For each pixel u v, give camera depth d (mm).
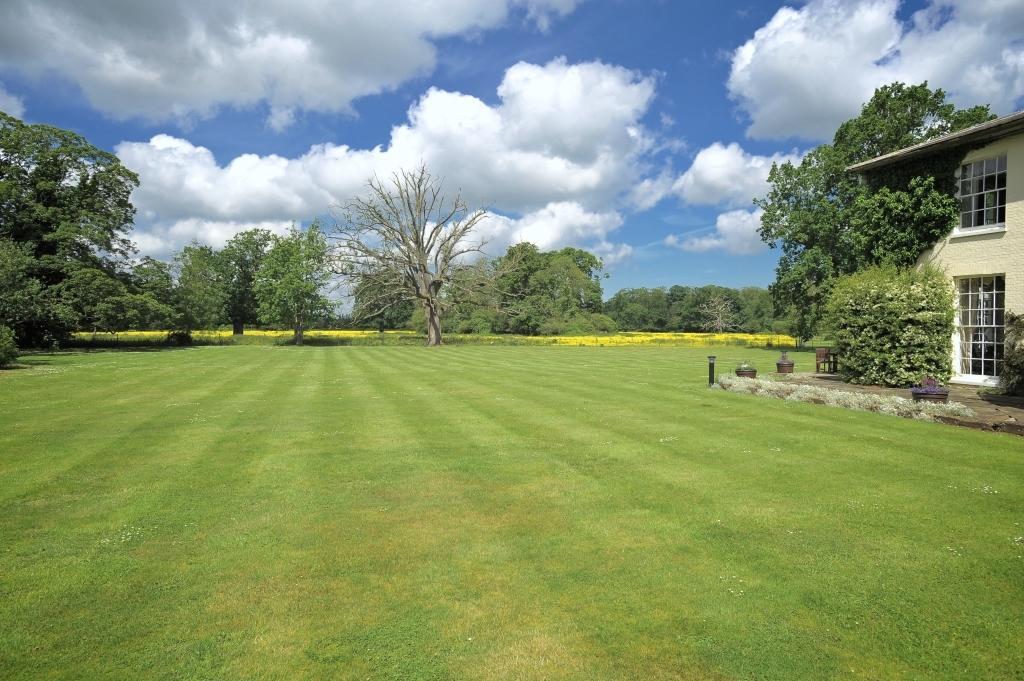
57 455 9156
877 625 4152
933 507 6469
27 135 40000
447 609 4445
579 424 11695
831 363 22219
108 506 6777
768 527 5988
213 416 12727
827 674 3623
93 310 39250
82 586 4820
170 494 7211
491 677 3629
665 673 3646
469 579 4938
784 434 10367
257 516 6465
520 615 4348
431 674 3658
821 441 9750
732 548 5496
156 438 10430
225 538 5848
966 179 16531
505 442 10086
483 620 4285
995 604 4410
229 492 7316
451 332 72750
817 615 4297
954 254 16672
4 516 6441
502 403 14633
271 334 61906
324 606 4504
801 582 4805
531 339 59219
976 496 6816
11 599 4598
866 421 11477
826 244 42656
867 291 16766
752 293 101625
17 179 39719
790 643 3959
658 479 7746
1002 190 15531
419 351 41000
